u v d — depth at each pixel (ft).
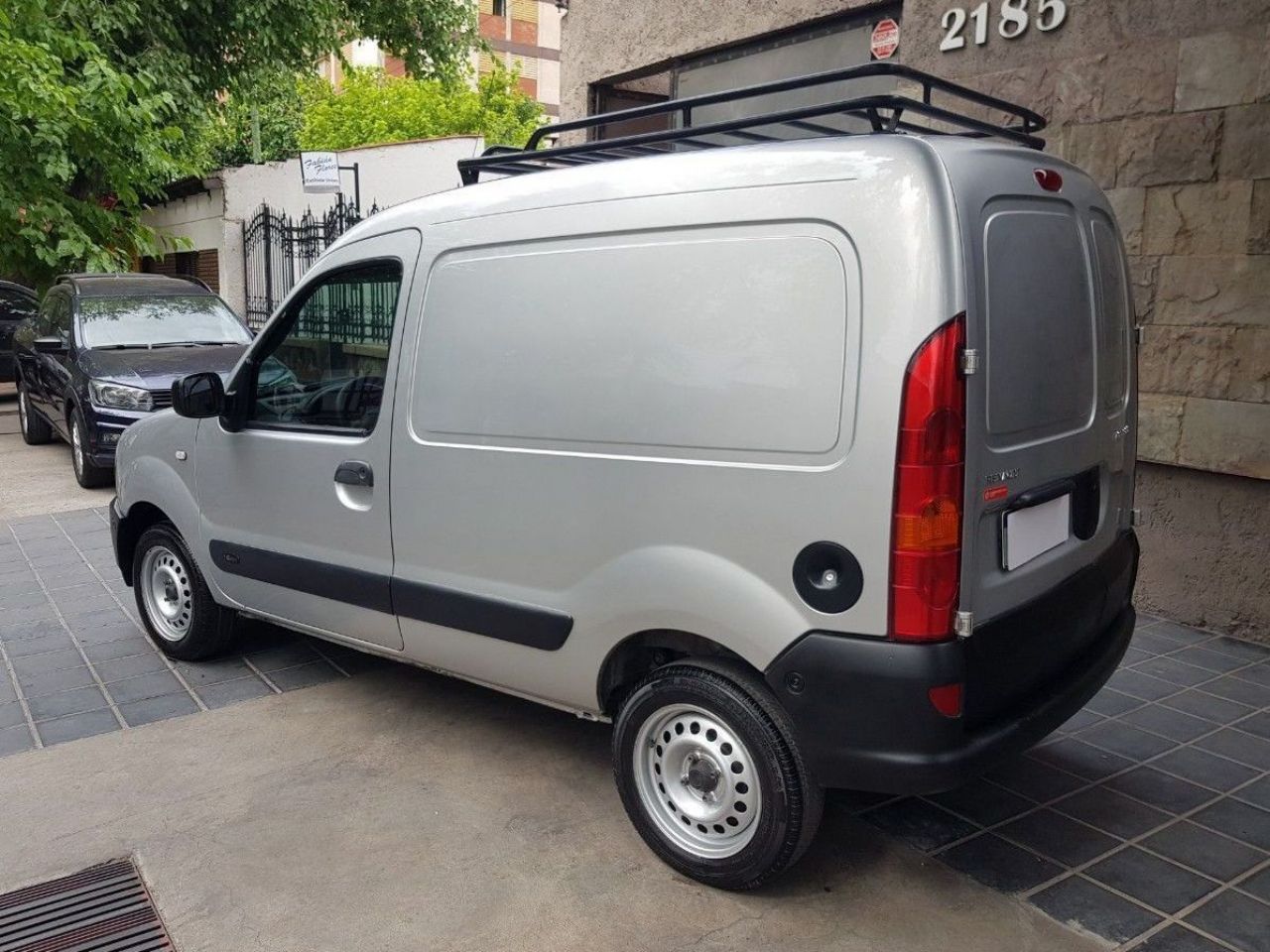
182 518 15.37
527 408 10.79
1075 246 10.32
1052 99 18.34
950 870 10.41
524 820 11.45
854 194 8.60
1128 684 15.16
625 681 10.89
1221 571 17.19
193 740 13.48
